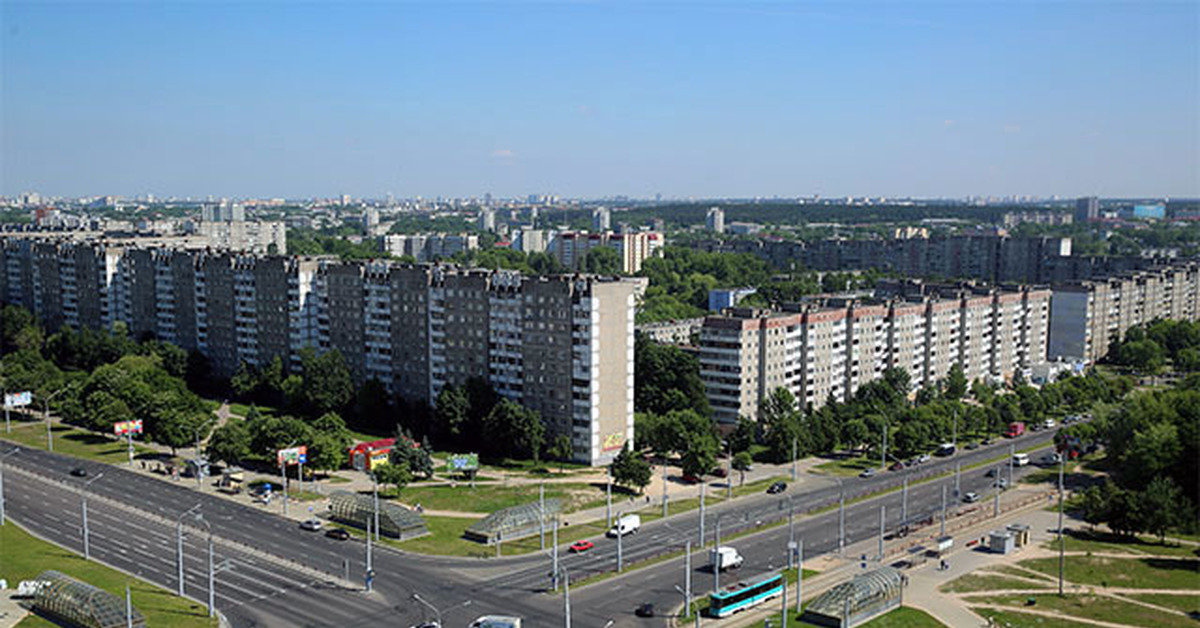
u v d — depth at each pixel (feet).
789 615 626.23
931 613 635.66
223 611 627.87
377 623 608.60
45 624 601.21
